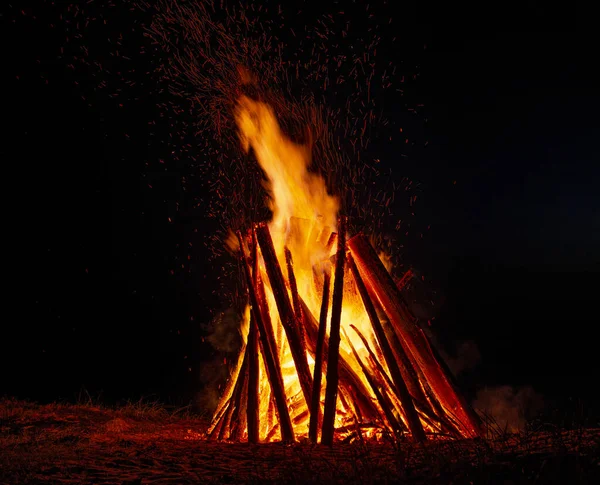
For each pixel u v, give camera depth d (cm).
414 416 461
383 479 336
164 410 702
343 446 445
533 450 358
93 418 620
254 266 535
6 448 460
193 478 362
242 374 514
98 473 378
